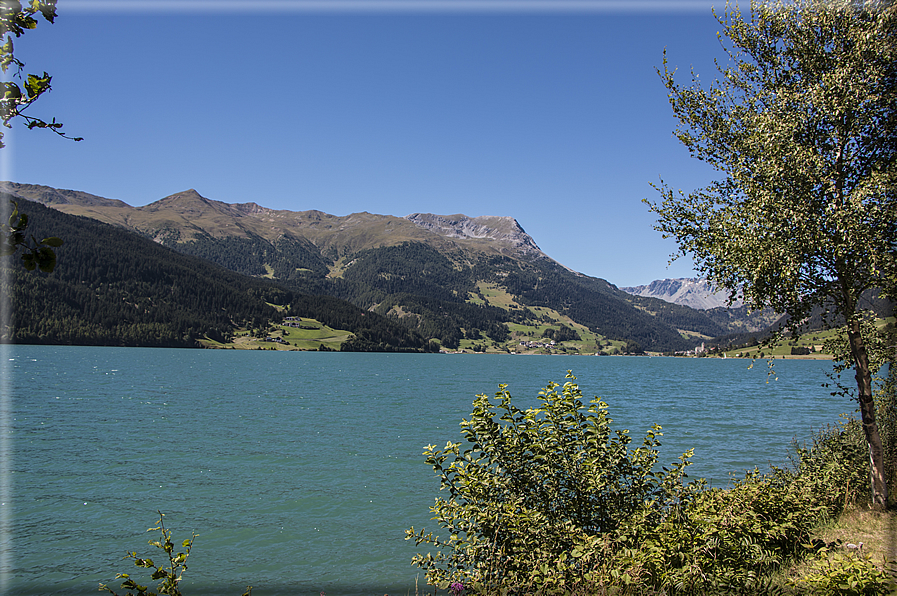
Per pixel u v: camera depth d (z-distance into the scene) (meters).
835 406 61.25
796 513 10.11
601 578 8.23
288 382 92.69
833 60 12.36
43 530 19.86
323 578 15.99
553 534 9.33
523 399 61.69
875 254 10.61
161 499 23.45
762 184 12.10
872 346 14.21
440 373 133.00
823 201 11.60
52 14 3.65
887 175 10.70
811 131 12.17
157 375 98.31
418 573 16.27
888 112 11.86
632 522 9.47
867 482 13.70
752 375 144.00
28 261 3.14
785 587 8.18
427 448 10.52
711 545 8.41
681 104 13.85
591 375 134.50
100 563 17.23
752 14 13.34
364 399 66.56
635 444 33.44
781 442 35.50
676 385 100.19
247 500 23.36
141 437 37.94
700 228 13.09
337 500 23.36
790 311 12.40
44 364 116.94
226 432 40.41
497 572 9.05
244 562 17.19
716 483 24.12
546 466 10.09
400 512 21.88
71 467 28.95
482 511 9.41
